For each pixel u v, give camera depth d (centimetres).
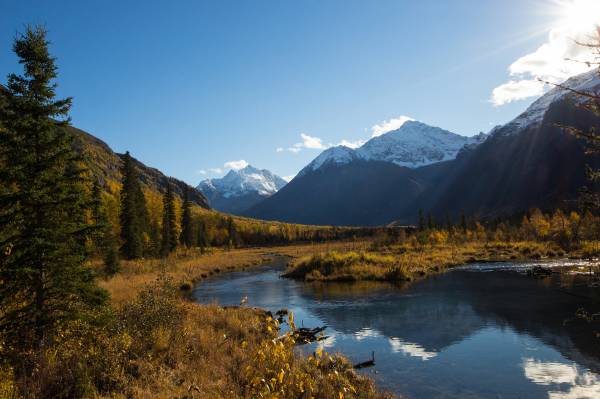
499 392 1243
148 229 6562
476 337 1817
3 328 950
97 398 732
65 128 1128
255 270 5425
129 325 1130
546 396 1212
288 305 2712
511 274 3838
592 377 1335
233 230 12731
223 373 965
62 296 1048
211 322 1585
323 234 15500
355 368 1448
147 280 3097
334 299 2888
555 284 3098
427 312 2348
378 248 7575
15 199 992
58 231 1027
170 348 1063
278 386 718
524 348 1641
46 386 754
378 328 2022
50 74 1095
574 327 1897
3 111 1042
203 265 5544
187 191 8112
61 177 1065
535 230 8069
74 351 905
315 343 1769
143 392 773
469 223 11719
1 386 674
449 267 4728
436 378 1357
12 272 946
